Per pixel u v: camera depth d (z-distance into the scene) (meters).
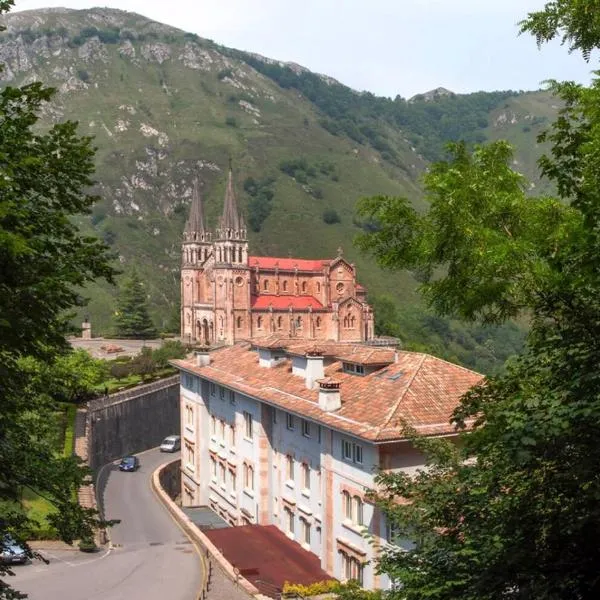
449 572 15.36
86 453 54.66
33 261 16.50
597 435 12.50
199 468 57.62
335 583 33.53
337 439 35.91
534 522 13.62
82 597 33.59
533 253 12.25
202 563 39.06
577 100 12.27
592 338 13.14
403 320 158.62
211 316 129.62
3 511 19.69
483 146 13.18
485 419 15.59
